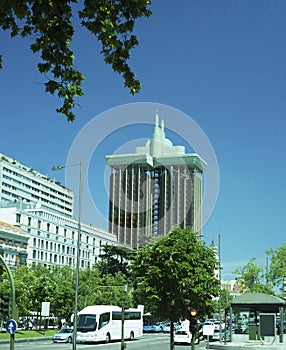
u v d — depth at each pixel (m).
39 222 111.94
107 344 56.34
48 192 188.00
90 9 10.84
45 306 64.88
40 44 11.30
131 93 11.89
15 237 100.75
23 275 77.50
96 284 86.25
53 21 10.92
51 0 10.55
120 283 88.75
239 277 72.19
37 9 10.48
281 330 41.06
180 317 29.98
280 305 41.41
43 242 111.75
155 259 29.78
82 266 122.62
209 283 29.83
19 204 118.19
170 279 29.27
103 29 11.17
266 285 70.25
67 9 10.66
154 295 29.17
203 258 30.39
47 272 83.19
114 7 11.06
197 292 29.05
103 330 58.38
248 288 71.44
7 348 45.72
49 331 71.94
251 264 71.81
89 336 56.62
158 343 59.16
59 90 11.75
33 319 90.88
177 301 29.42
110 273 96.00
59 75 11.67
